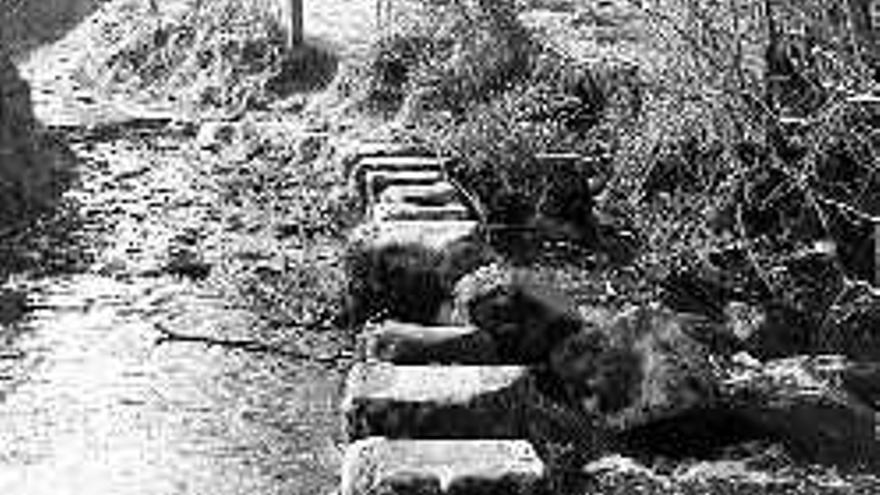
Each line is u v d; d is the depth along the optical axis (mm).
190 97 25797
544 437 9578
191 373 11812
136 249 15891
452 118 18156
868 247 12672
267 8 26328
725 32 12672
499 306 10844
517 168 14992
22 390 11289
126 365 11992
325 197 17844
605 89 16359
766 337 12031
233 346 12570
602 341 10297
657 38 14828
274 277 14891
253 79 24922
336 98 22703
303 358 12297
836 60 12172
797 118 12258
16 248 15602
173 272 15086
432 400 9266
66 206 17625
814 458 9836
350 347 12594
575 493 9156
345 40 25109
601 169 15195
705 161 13539
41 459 9844
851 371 11180
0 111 18031
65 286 14461
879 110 11898
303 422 10688
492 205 14859
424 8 23000
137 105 25922
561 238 14586
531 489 8250
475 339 10516
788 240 12938
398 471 8281
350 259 13172
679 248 13250
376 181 15727
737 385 10625
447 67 19656
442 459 8516
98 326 13094
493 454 8602
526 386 9680
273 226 17047
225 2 27344
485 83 18797
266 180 19391
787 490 9258
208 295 14281
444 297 12258
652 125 13891
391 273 12742
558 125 15672
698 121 13219
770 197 12531
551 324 10688
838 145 12602
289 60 24703
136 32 29797
